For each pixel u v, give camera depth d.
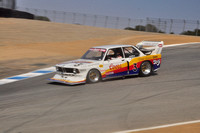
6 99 8.52
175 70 12.99
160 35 40.59
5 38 27.92
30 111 6.87
